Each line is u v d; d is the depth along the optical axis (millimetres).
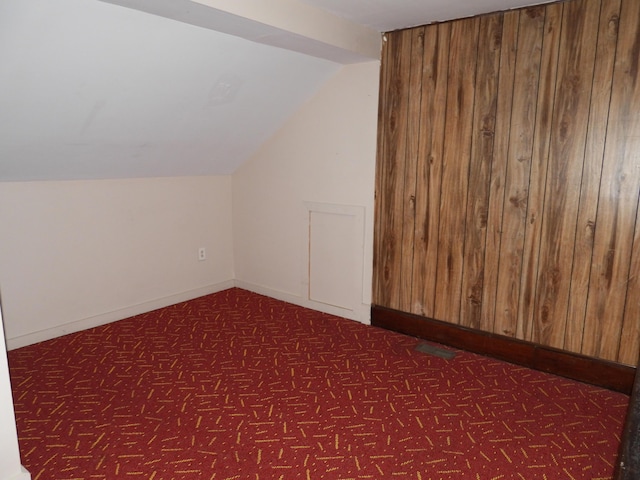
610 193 2465
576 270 2621
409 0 2447
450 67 2859
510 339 2881
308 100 3516
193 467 1904
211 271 4188
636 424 1215
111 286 3451
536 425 2234
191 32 2352
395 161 3176
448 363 2875
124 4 1982
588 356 2641
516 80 2654
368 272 3438
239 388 2541
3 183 2816
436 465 1939
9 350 2945
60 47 2066
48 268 3080
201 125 3209
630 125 2363
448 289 3096
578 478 1873
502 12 2639
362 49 2934
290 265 3914
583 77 2457
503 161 2766
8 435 1675
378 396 2475
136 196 3506
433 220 3084
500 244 2852
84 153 2898
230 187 4211
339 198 3494
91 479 1829
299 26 2473
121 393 2473
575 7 2426
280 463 1936
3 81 2088
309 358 2918
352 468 1913
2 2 1743
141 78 2504
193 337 3223
